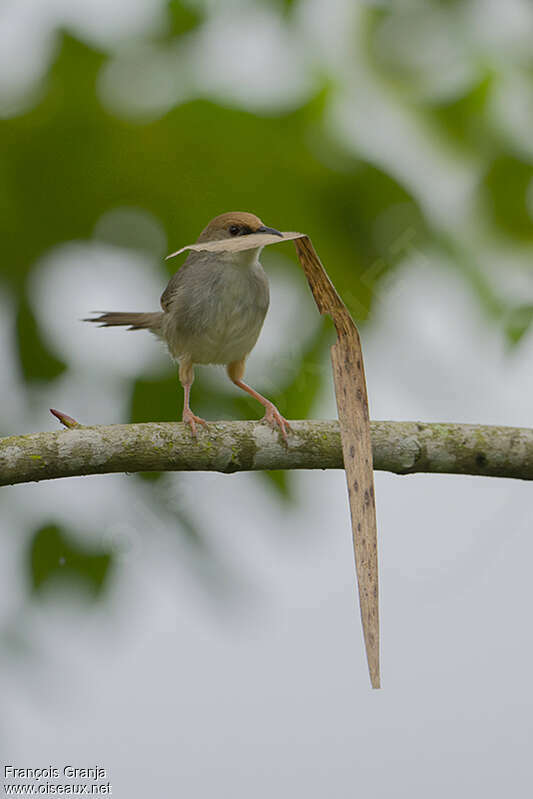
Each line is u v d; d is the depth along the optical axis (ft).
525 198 34.45
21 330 35.96
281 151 34.37
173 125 33.88
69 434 25.14
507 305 34.50
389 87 34.63
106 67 33.96
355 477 20.03
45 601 34.35
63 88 33.91
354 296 35.53
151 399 37.01
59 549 34.30
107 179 34.71
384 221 34.81
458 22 34.53
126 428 25.58
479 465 26.25
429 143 34.86
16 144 34.04
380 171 34.04
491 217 34.58
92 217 35.19
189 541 34.50
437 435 26.27
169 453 25.61
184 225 35.55
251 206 35.22
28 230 35.12
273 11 34.27
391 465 26.13
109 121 33.86
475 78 34.35
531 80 34.68
